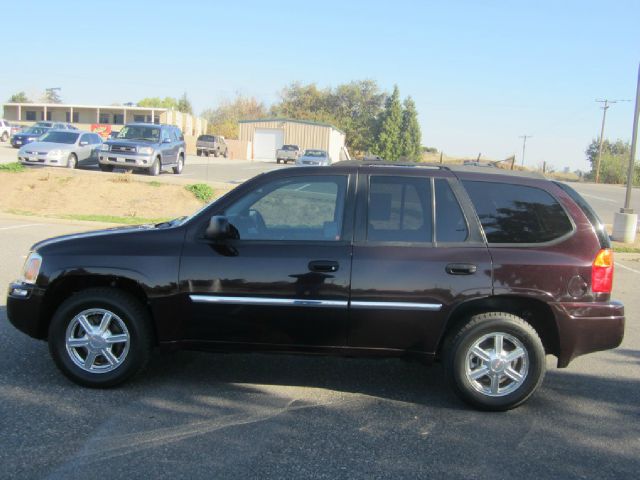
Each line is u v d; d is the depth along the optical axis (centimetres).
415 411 470
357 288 462
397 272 462
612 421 461
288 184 492
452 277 462
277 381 523
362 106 9344
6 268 933
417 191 484
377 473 368
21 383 491
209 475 358
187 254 474
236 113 10000
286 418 446
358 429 432
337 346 475
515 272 463
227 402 472
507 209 482
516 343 467
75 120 6594
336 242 472
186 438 405
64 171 1944
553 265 465
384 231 476
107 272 474
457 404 487
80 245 487
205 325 475
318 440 411
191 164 3588
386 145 7981
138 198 1741
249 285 467
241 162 4416
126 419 432
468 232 475
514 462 389
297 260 466
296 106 9506
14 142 3528
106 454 379
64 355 483
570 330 467
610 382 551
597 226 485
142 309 484
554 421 458
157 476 354
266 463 375
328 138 5888
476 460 390
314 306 465
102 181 1825
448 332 475
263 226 486
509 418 461
